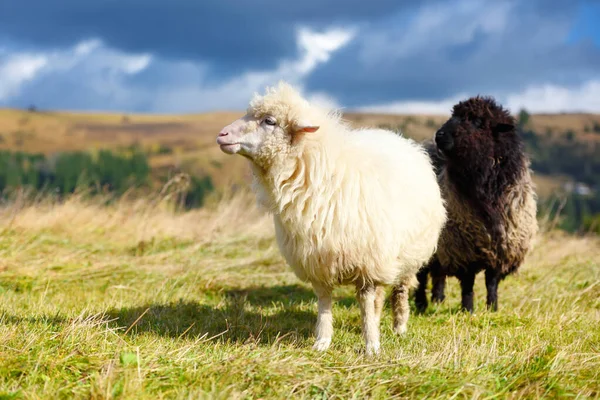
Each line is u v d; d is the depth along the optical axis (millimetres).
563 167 133625
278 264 8773
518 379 3867
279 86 4922
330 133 4828
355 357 4504
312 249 4797
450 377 3840
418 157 5766
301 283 7926
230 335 5289
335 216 4723
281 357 4195
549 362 4043
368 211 4754
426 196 5465
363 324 5031
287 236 4984
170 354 4031
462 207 6582
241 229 10836
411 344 5086
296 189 4762
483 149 6449
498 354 4512
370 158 4941
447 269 6793
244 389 3574
